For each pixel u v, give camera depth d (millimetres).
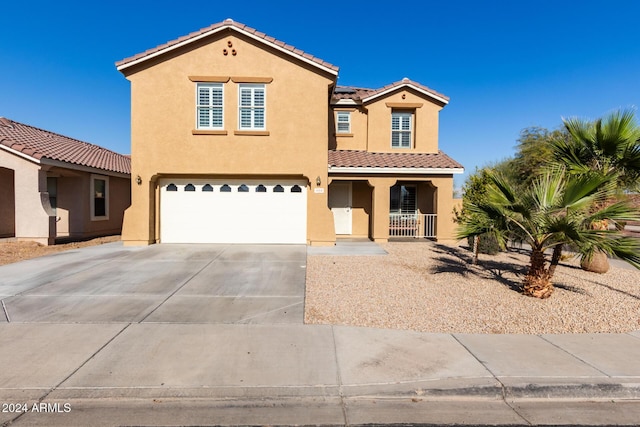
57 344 5105
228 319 6195
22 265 10164
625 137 7852
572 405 3965
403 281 8820
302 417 3680
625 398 4105
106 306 6777
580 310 6805
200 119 13406
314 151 13578
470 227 8016
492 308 6883
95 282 8445
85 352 4871
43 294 7480
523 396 4070
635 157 7695
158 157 13266
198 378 4270
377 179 14945
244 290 7941
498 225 7656
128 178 19906
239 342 5254
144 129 13203
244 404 3873
